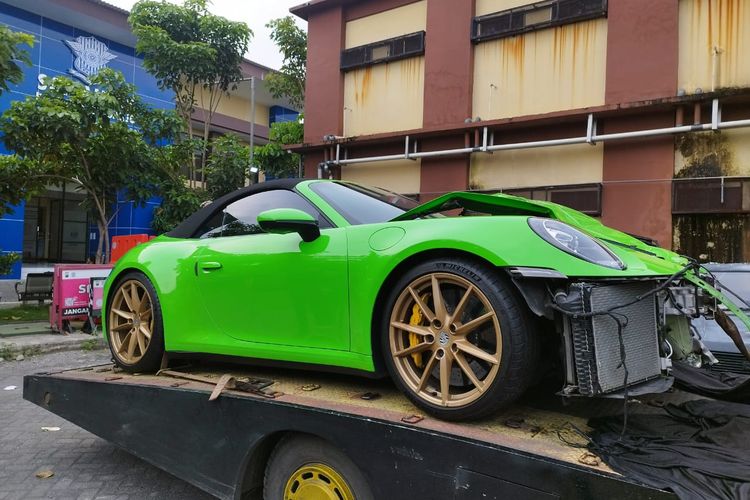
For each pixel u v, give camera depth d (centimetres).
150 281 353
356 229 262
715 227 793
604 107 843
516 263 203
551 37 934
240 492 262
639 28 841
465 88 1009
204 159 1345
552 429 216
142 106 1193
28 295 1120
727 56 789
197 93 1964
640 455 188
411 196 1080
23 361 731
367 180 1148
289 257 277
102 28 1714
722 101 771
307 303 267
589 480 172
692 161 804
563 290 202
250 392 269
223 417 268
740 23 782
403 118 1108
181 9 1266
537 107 948
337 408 235
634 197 842
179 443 288
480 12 1012
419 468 206
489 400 207
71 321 923
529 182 945
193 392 283
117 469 365
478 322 213
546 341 223
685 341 246
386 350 239
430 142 1056
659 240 823
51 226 2078
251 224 328
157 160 1209
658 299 225
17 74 795
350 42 1189
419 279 229
